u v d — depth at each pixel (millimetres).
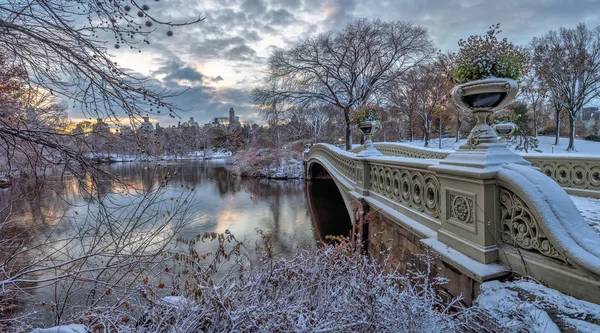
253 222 10703
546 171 5543
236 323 1440
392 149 12219
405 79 18875
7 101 2195
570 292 1709
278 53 19188
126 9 1760
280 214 12094
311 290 2053
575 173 5016
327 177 22359
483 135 2438
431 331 1426
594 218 3150
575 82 19656
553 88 20609
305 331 1428
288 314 1566
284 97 19016
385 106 20406
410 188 3621
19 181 2793
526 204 1972
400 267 3664
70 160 2143
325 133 37750
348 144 19047
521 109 21438
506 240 2191
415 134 35656
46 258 2734
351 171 6797
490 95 2367
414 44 18328
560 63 19438
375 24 18516
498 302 1754
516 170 2104
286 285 2039
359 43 18438
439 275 2613
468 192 2393
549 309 1568
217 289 1580
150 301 1760
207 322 1513
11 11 1675
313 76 19188
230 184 20688
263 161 25281
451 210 2650
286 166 25609
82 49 1837
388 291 1709
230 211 12383
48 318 2602
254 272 2439
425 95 23422
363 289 1695
